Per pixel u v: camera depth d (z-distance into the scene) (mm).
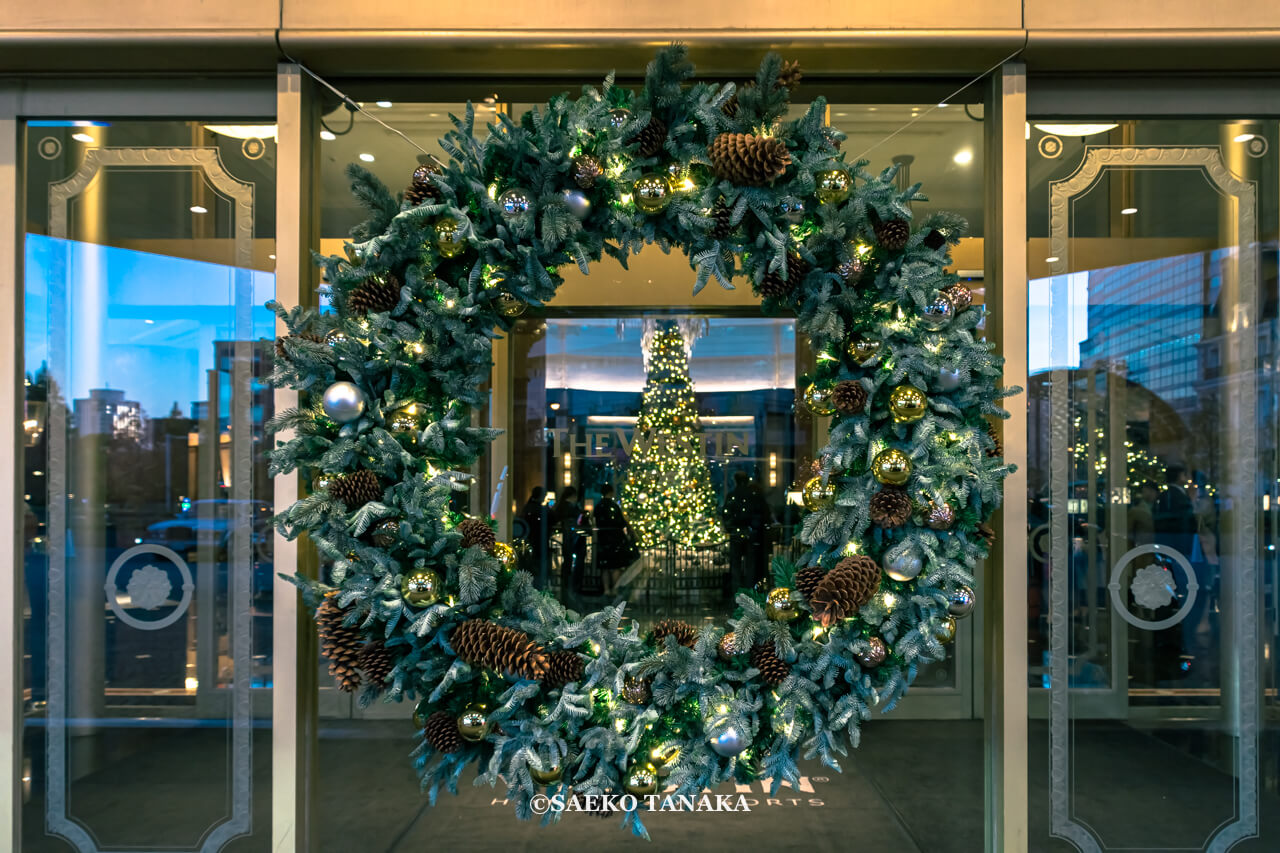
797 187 1505
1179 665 1966
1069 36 1861
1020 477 1947
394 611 1447
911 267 1495
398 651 1542
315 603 1563
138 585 1984
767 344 3373
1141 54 1898
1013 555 1938
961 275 2057
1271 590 1986
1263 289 2010
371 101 2031
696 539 3379
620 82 2000
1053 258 1986
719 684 1520
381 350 1488
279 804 1903
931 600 1469
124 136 2021
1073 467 1977
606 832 2221
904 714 2377
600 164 1544
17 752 1963
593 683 1454
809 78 2002
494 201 1511
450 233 1492
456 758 1545
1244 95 1998
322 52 1888
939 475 1491
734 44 1857
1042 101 1992
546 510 3350
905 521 1502
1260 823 1942
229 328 1996
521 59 1904
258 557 1967
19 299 2018
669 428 3377
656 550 3375
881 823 2252
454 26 1863
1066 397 1979
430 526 1496
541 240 1567
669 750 1520
